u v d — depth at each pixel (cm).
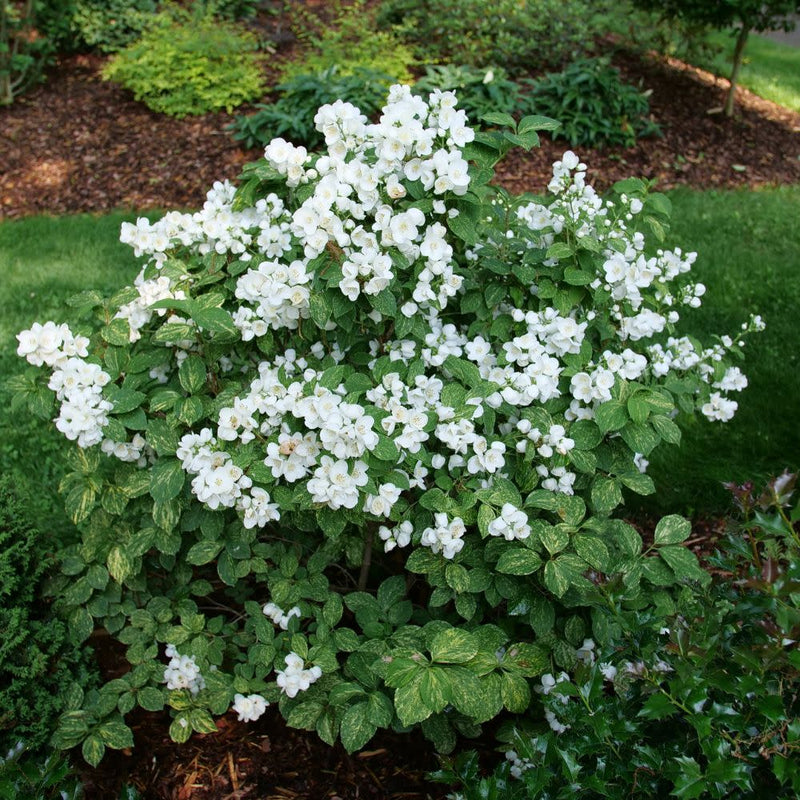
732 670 163
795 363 425
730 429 382
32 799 195
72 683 237
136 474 240
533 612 221
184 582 260
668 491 351
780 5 726
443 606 256
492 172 230
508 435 231
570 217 248
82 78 842
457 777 199
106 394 231
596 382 225
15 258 541
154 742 261
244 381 253
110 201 649
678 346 276
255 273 222
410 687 192
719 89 841
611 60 854
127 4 901
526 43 823
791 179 698
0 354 438
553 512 228
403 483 210
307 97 714
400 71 761
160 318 252
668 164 705
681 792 142
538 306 250
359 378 226
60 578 253
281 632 253
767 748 148
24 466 366
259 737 263
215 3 903
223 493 217
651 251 534
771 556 175
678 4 762
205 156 695
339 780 251
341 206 216
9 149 723
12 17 797
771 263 523
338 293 220
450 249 222
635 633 186
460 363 224
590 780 162
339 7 894
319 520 218
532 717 239
